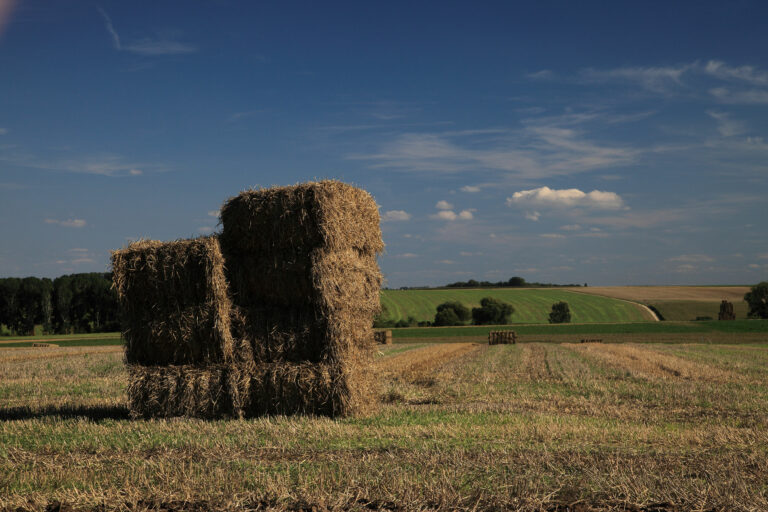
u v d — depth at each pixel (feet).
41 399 48.21
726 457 24.59
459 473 21.93
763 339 162.20
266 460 24.95
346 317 36.11
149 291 36.68
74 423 34.73
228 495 19.69
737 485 19.95
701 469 22.68
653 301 340.59
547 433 29.91
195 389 35.91
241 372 35.96
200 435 30.25
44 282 281.74
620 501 18.92
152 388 36.29
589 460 24.03
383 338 150.92
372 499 19.21
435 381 57.93
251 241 36.83
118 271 36.47
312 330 36.01
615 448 26.63
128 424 34.53
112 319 286.05
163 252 36.22
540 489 20.12
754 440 28.76
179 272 35.86
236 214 36.83
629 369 67.97
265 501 19.21
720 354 91.86
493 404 42.57
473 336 188.34
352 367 36.17
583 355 91.15
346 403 35.45
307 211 35.63
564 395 47.70
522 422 33.96
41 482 21.80
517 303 345.10
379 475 21.56
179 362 37.01
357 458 25.11
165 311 36.40
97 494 20.04
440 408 39.86
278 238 36.06
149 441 28.99
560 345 125.18
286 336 36.06
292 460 24.90
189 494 19.88
